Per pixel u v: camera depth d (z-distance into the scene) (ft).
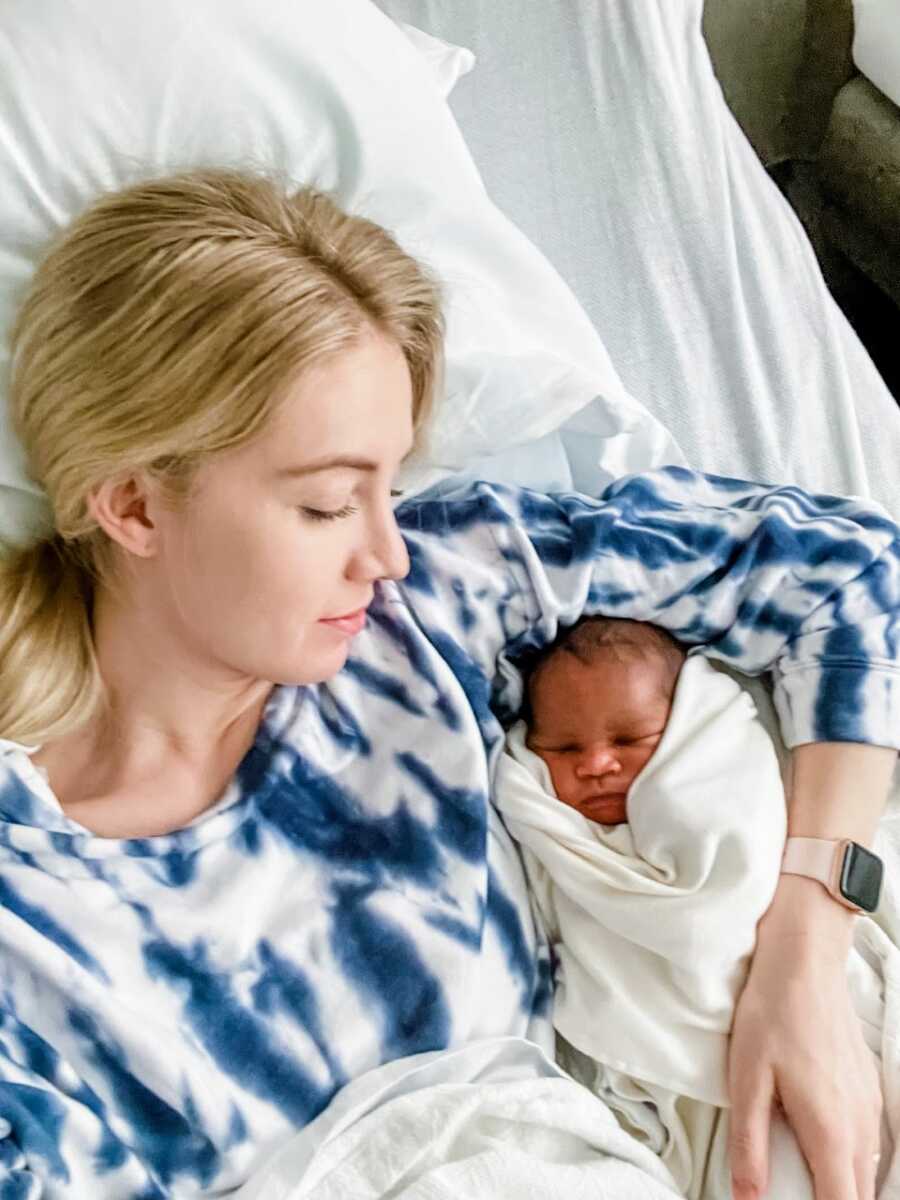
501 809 3.24
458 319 3.39
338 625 2.86
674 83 4.54
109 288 2.63
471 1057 2.89
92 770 3.11
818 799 3.17
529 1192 2.69
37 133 2.98
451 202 3.43
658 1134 2.99
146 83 3.03
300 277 2.53
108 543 2.96
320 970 2.91
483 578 3.28
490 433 3.42
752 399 4.15
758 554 3.30
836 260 6.69
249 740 3.15
